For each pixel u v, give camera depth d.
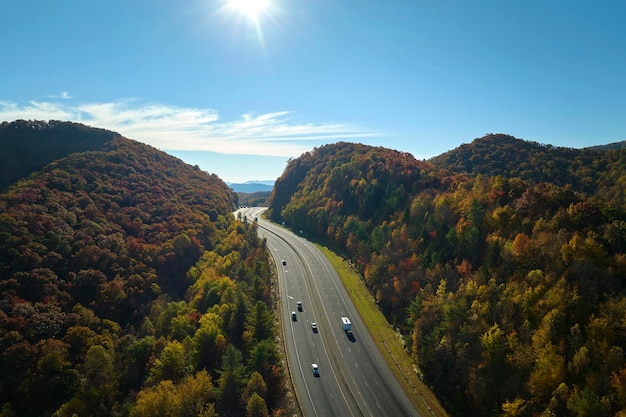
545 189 114.75
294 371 95.62
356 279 150.62
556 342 72.75
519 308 83.44
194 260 163.88
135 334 116.56
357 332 114.50
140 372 100.88
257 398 76.00
